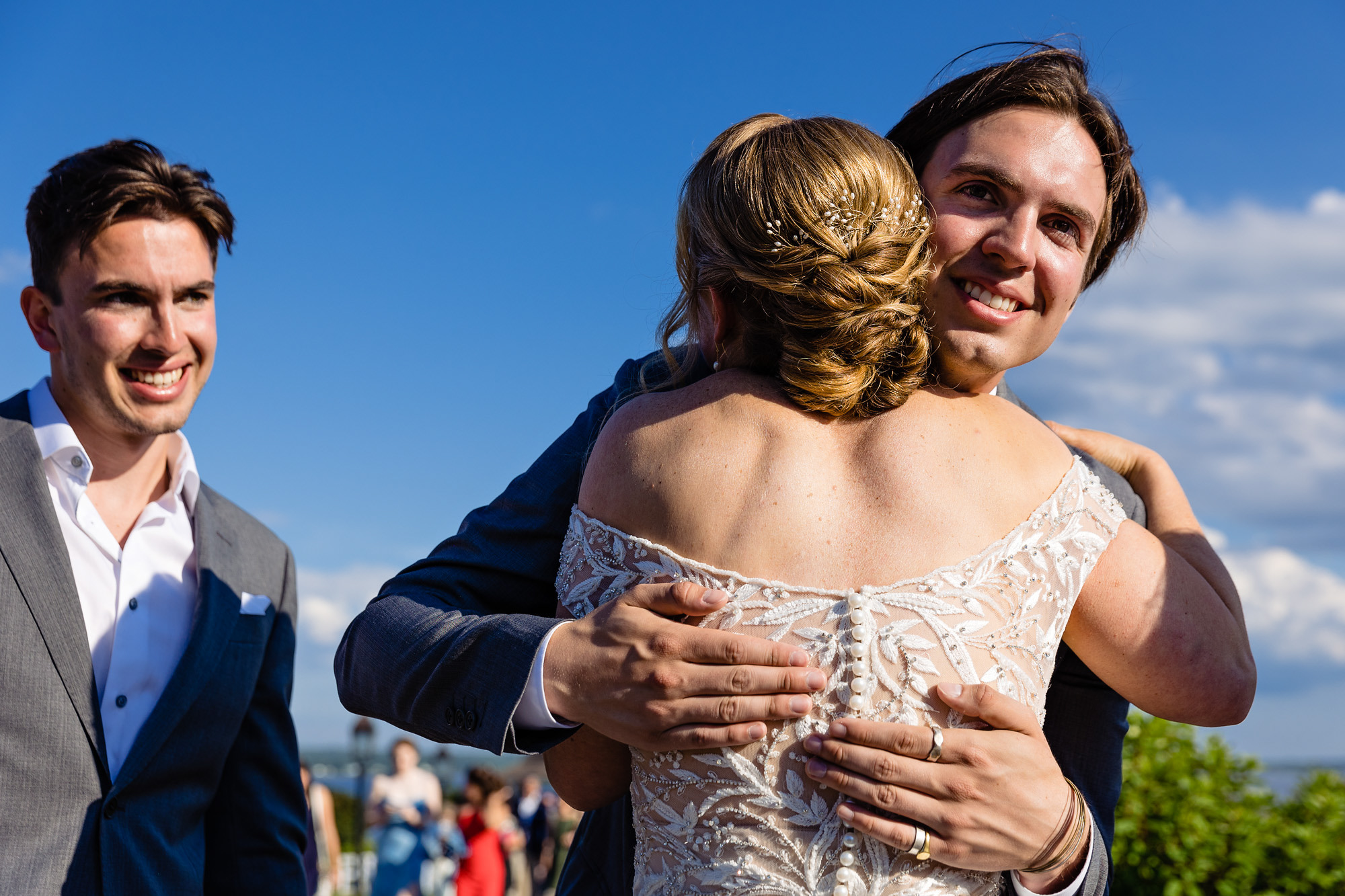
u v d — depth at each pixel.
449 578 1.87
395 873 10.74
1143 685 1.57
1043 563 1.47
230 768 2.70
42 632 2.33
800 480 1.45
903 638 1.38
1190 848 5.58
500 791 11.30
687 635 1.41
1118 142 1.78
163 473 2.73
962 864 1.39
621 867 1.75
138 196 2.41
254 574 2.82
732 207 1.55
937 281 1.66
